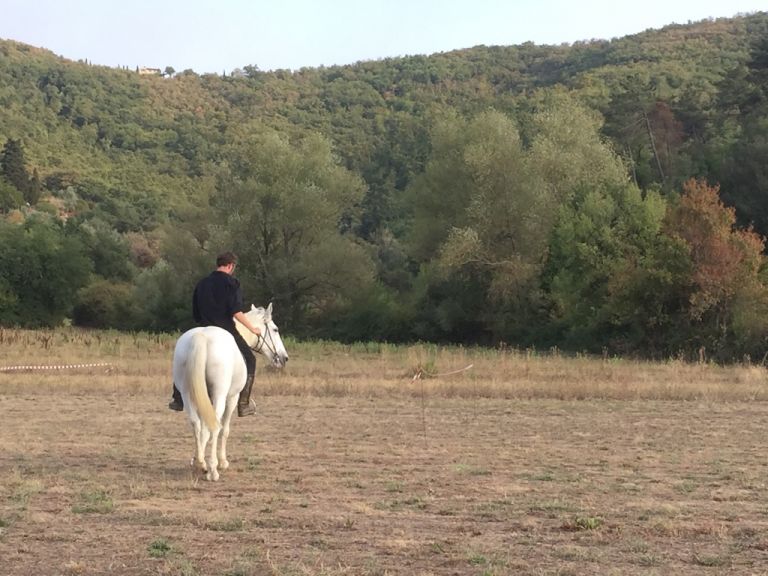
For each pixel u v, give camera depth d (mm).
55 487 10570
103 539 8008
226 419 11750
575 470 12047
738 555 7484
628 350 40156
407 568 7094
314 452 13547
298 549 7672
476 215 50156
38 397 22062
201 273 57188
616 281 40188
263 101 189250
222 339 10930
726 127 66812
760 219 50531
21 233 62531
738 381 25375
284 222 55719
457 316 51875
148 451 13641
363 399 21625
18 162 115062
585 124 53500
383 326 54531
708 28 165250
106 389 23438
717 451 13859
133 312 61875
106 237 73875
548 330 47281
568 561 7285
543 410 19547
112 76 191125
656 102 69125
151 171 141125
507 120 53250
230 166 57312
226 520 8688
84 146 149375
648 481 11188
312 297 57375
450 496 10109
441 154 54875
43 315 62094
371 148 127375
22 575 6906
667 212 40406
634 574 6902
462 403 20828
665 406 20391
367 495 10195
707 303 37281
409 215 88375
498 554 7461
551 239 48250
